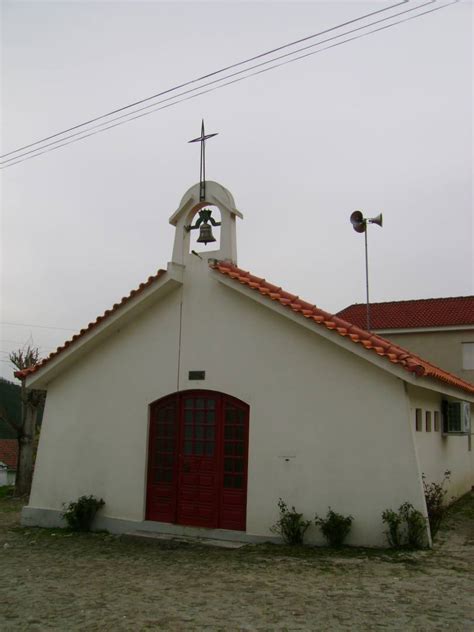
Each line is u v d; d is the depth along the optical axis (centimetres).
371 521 962
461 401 1364
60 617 654
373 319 3020
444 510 1238
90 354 1315
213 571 858
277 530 1036
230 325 1151
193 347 1185
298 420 1052
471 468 1820
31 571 891
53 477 1314
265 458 1069
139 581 811
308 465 1030
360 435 996
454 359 2814
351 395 1013
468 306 2945
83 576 850
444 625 603
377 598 696
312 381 1052
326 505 1002
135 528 1183
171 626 617
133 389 1245
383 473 967
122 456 1234
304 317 1030
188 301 1208
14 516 1556
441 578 775
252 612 657
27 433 2273
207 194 1216
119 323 1258
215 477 1129
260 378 1101
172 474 1178
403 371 942
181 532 1130
